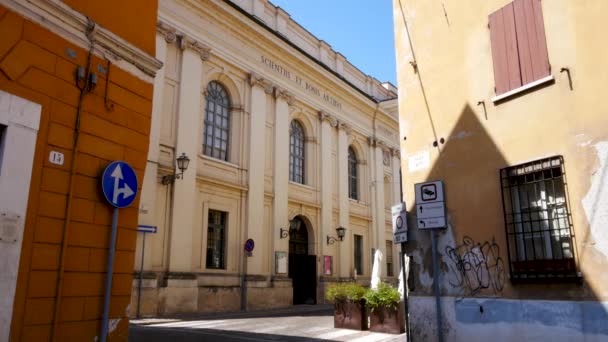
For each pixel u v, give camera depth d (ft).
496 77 28.02
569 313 22.94
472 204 28.04
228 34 69.36
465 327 27.17
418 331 29.76
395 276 100.83
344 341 34.32
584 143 23.61
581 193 23.34
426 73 32.37
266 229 71.51
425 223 27.81
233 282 64.49
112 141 23.52
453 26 31.24
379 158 101.96
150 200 55.16
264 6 78.48
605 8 23.85
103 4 23.97
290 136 81.00
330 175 85.97
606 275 21.95
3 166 18.61
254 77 72.13
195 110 62.54
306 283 78.69
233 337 35.58
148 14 26.96
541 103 25.68
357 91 94.53
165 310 54.54
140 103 25.49
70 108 21.58
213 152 66.33
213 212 64.95
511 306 25.29
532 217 25.59
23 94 19.66
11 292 18.44
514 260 25.70
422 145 31.68
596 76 23.72
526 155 25.91
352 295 40.60
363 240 94.07
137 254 53.06
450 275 28.45
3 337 18.02
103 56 23.57
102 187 21.67
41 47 20.57
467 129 29.14
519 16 27.35
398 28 35.17
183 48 62.13
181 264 57.67
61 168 20.85
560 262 23.52
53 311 19.86
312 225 80.94
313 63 83.10
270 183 73.36
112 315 22.49
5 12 19.29
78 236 21.26
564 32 25.22
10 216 18.66
